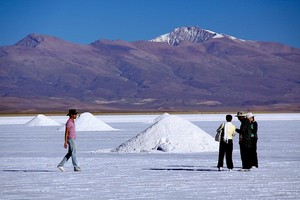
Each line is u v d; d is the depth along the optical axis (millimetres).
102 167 23719
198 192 16797
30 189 17562
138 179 19734
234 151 32250
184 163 25250
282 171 21859
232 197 15867
